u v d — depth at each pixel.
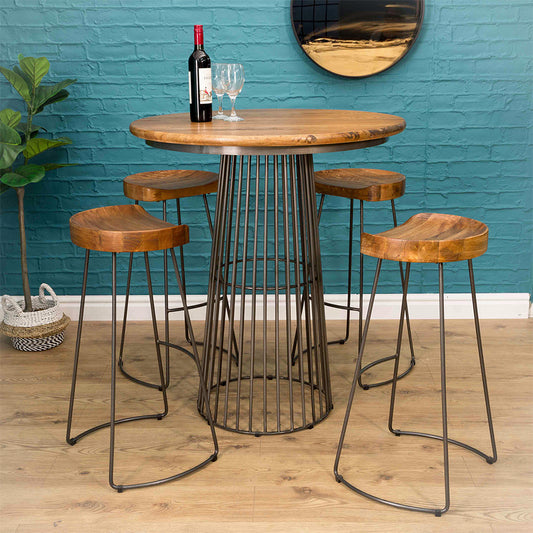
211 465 2.38
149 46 3.37
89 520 2.10
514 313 3.68
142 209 2.53
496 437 2.53
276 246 2.46
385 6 3.24
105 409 2.76
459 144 3.49
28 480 2.30
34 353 3.29
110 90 3.42
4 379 3.02
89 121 3.45
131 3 3.32
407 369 3.07
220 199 2.50
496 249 3.62
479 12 3.32
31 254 3.60
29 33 3.35
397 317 3.68
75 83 3.40
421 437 2.54
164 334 3.51
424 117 3.45
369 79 3.40
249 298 3.63
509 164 3.51
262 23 3.34
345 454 2.44
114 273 2.19
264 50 3.38
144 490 2.24
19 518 2.11
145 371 3.10
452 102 3.43
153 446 2.50
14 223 3.55
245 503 2.17
